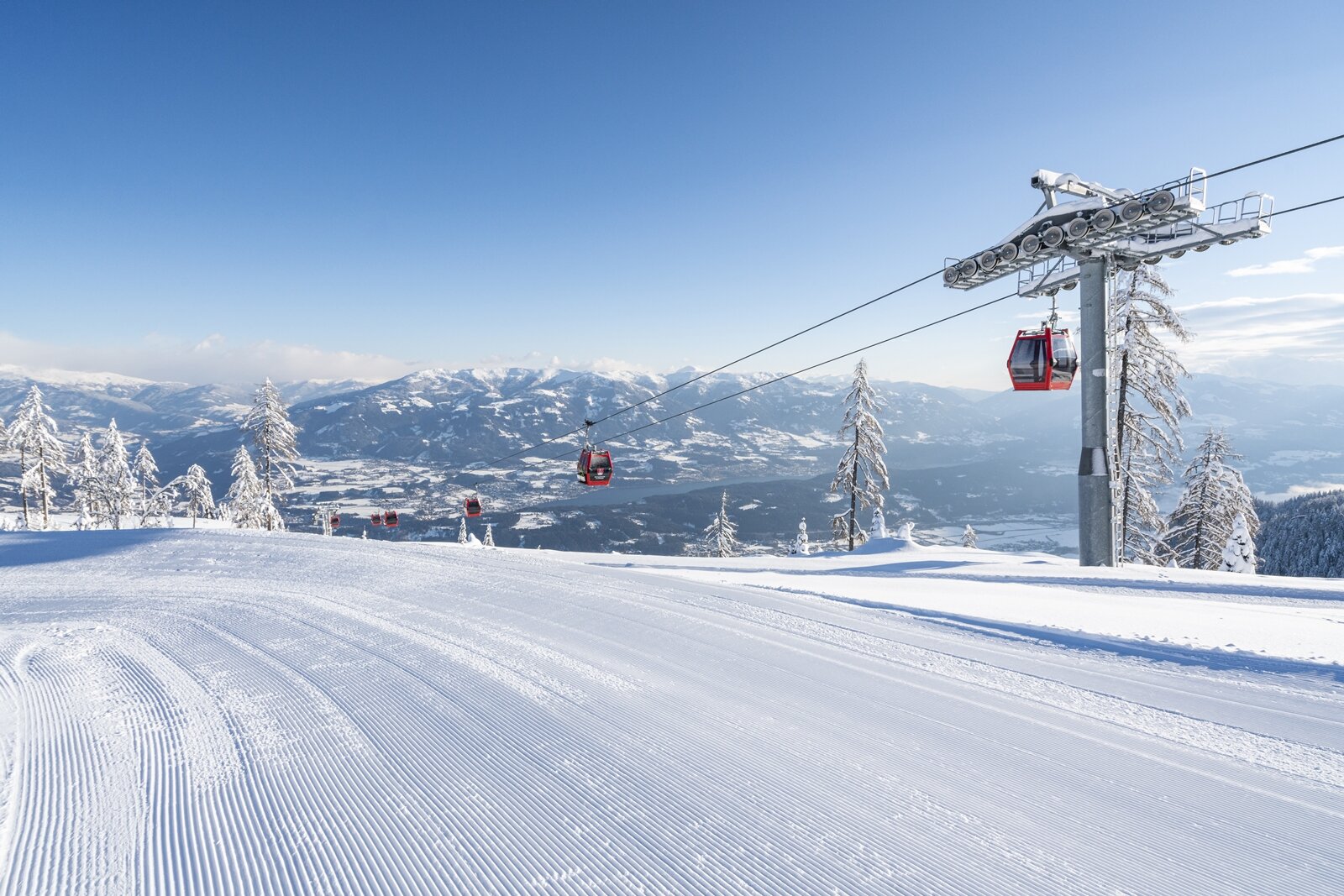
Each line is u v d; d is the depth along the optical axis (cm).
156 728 481
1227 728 455
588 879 294
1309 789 371
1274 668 578
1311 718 470
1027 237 1501
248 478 4847
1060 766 400
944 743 432
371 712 501
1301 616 841
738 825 335
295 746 444
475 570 1195
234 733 469
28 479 5372
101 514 6212
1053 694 524
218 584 1155
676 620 779
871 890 281
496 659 627
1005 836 323
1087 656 630
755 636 707
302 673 609
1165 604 957
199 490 6450
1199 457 2903
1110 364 1520
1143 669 586
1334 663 580
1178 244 1437
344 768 408
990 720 471
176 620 873
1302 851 310
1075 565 1499
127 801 373
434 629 756
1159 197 1305
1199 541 2853
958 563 1627
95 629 830
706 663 609
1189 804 355
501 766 406
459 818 347
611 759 411
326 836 333
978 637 699
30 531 2120
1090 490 1530
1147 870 295
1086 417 1542
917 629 736
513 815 348
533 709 496
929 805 353
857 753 417
